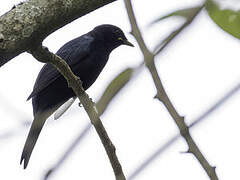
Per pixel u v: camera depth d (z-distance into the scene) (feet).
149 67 8.10
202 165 11.18
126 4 9.66
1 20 12.86
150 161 8.64
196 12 7.97
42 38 13.25
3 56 12.71
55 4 12.88
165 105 10.74
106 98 8.01
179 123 10.41
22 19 12.84
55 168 7.50
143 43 8.50
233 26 8.05
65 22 13.19
